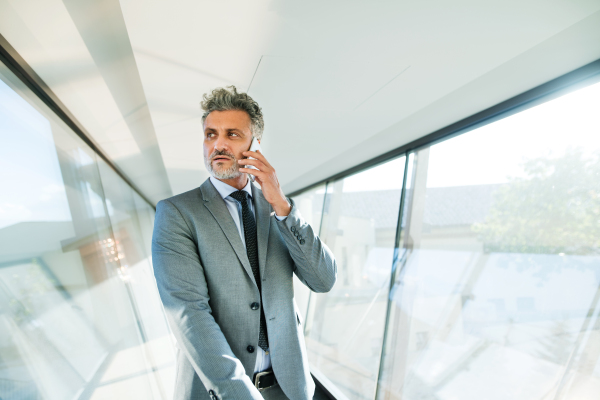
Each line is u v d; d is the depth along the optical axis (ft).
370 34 5.05
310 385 3.67
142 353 10.00
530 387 7.14
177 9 4.40
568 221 6.55
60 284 6.00
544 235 7.04
